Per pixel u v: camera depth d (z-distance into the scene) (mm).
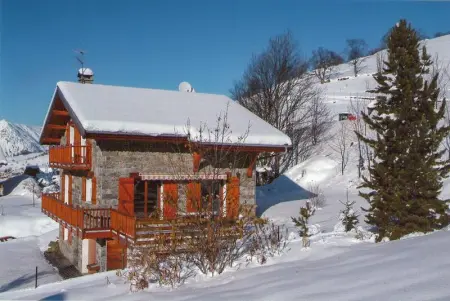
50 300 8070
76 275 16719
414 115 10859
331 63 89062
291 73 35031
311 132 37812
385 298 5328
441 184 10562
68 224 16594
